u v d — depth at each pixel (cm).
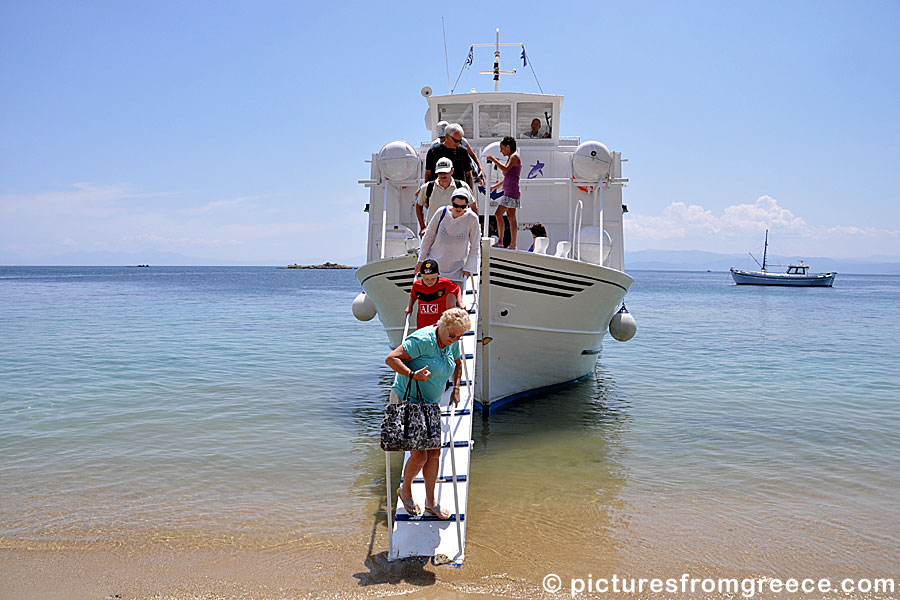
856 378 1355
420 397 491
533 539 542
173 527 561
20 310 3222
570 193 1119
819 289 9019
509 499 641
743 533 558
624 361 1636
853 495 650
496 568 486
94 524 567
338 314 3102
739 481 694
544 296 952
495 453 810
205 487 666
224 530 556
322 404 1087
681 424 954
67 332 2127
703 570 489
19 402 1053
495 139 1349
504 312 945
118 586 456
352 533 551
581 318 1021
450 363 491
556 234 1198
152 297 4662
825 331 2453
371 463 756
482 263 900
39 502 618
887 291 8188
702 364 1579
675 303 4828
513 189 966
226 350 1752
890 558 512
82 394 1125
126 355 1611
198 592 447
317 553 511
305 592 445
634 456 793
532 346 1003
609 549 523
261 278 11456
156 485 670
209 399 1105
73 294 4997
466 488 542
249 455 783
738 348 1900
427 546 504
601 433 904
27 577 469
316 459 771
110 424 918
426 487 519
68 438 842
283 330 2323
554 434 900
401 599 436
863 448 817
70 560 497
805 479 699
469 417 614
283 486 673
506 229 1167
